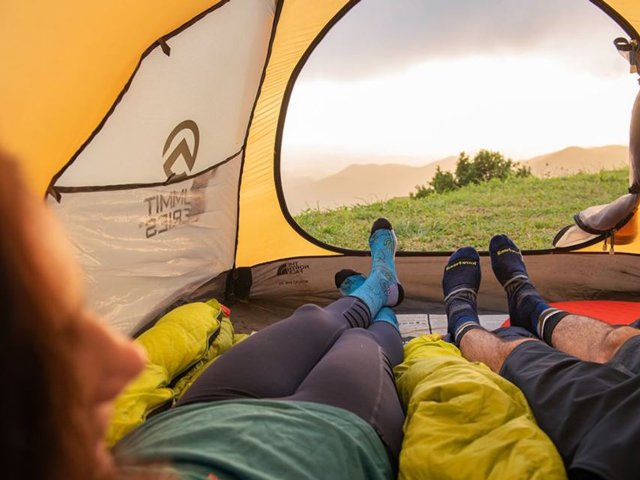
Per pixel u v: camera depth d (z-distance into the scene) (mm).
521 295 1673
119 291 1576
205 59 1579
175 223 1788
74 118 1193
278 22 1804
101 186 1400
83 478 256
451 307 1805
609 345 1110
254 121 2029
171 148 1626
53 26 1007
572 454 774
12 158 247
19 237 232
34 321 230
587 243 2184
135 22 1228
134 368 297
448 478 768
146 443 730
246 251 2266
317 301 2262
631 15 1870
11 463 227
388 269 1912
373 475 757
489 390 899
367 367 985
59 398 239
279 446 717
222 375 959
